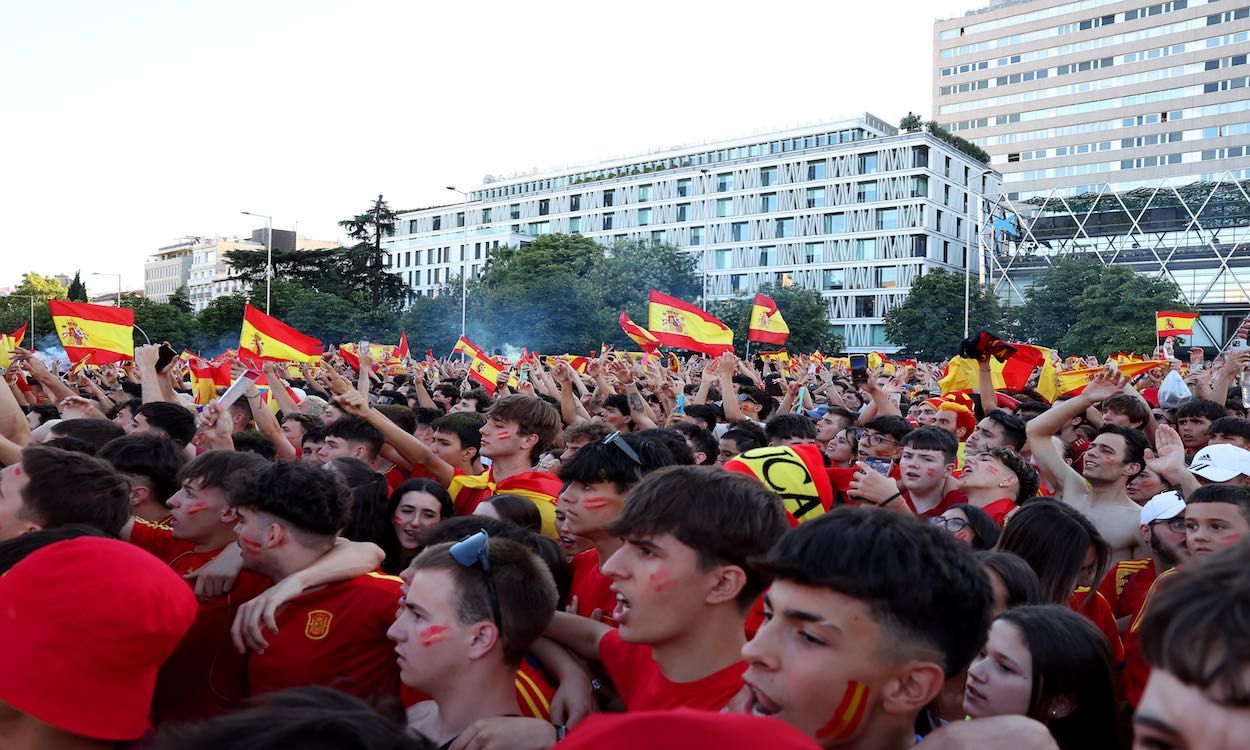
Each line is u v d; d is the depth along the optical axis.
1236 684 1.09
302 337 12.31
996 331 66.31
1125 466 5.48
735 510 2.49
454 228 118.31
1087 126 106.56
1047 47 109.50
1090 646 2.91
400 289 89.88
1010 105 112.06
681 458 4.45
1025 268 83.31
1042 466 6.00
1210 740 1.12
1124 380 5.67
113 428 5.97
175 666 3.47
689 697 2.48
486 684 2.73
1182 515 4.54
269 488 3.42
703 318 12.52
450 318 70.12
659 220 99.06
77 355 11.16
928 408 8.29
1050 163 108.88
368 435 6.11
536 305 64.38
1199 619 1.14
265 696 1.64
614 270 71.62
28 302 88.44
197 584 3.46
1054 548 4.03
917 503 5.66
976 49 114.94
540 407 5.62
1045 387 9.05
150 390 7.75
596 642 3.11
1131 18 103.94
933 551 1.96
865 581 1.85
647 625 2.49
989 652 2.95
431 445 7.32
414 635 2.71
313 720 1.43
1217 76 98.31
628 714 1.14
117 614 2.02
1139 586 4.95
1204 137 99.00
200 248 163.75
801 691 1.89
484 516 3.74
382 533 4.77
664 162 106.44
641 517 2.51
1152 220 78.69
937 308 66.31
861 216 85.62
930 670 1.90
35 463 3.38
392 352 25.53
